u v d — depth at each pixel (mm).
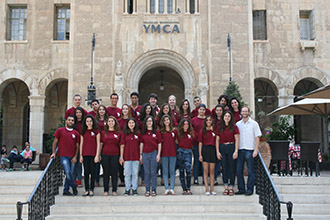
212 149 9945
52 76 22125
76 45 20016
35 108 22016
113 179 9805
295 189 10664
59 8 23453
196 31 20203
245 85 19766
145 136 9875
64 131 9852
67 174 9602
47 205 9031
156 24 20203
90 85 19750
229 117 9906
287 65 22172
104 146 9836
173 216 8820
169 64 20312
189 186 9992
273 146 12562
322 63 22297
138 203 9508
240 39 20078
